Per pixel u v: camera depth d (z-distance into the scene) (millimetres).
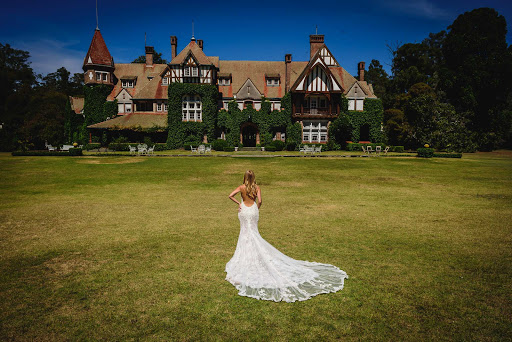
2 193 14062
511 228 8656
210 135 41938
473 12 53344
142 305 4703
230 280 5410
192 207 11430
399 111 46781
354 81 44469
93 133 44344
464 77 49438
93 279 5566
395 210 10891
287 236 7961
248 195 5762
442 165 24109
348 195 13633
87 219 9727
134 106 45125
